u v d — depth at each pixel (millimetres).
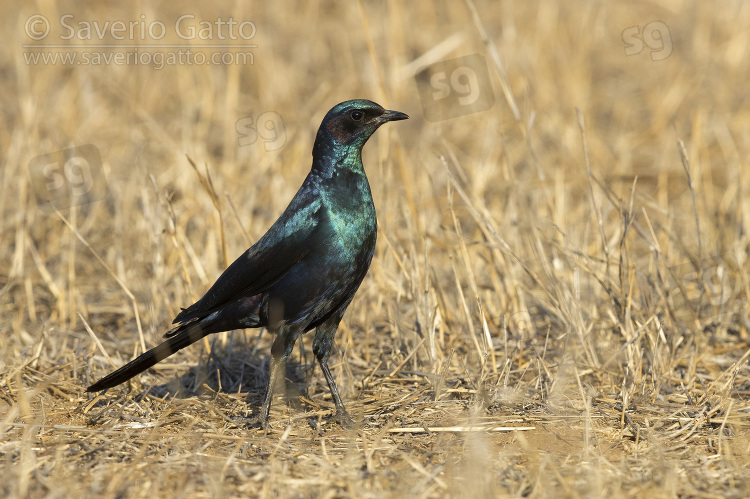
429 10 29969
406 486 9133
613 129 24281
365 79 25109
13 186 19391
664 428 10867
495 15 29688
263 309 11242
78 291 16344
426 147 21344
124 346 14070
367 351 13617
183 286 15602
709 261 16047
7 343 13805
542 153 22281
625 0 32094
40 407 11555
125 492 8984
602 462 9734
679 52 28672
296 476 9445
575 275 13742
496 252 15211
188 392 12477
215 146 22625
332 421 11438
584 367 12938
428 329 12906
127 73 25047
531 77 24844
